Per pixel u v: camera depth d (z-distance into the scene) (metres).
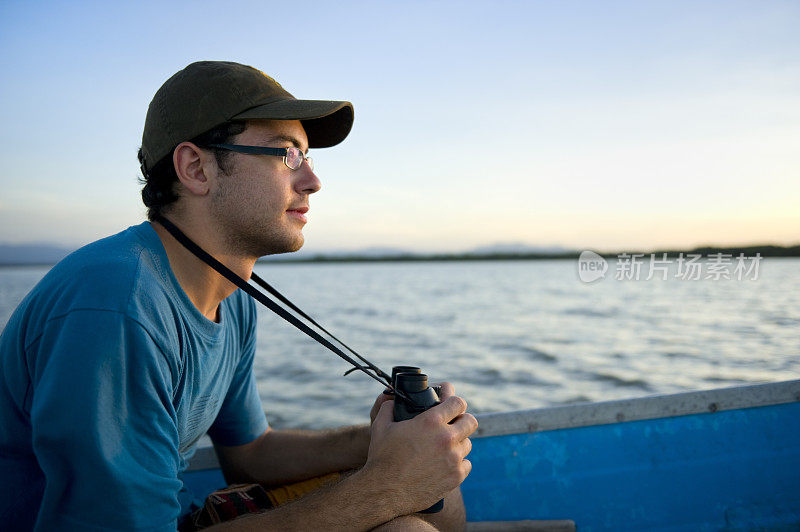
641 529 2.27
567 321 25.06
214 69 1.37
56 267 1.15
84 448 0.97
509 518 2.22
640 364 13.84
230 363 1.61
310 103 1.37
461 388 11.41
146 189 1.37
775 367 12.77
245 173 1.33
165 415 1.12
